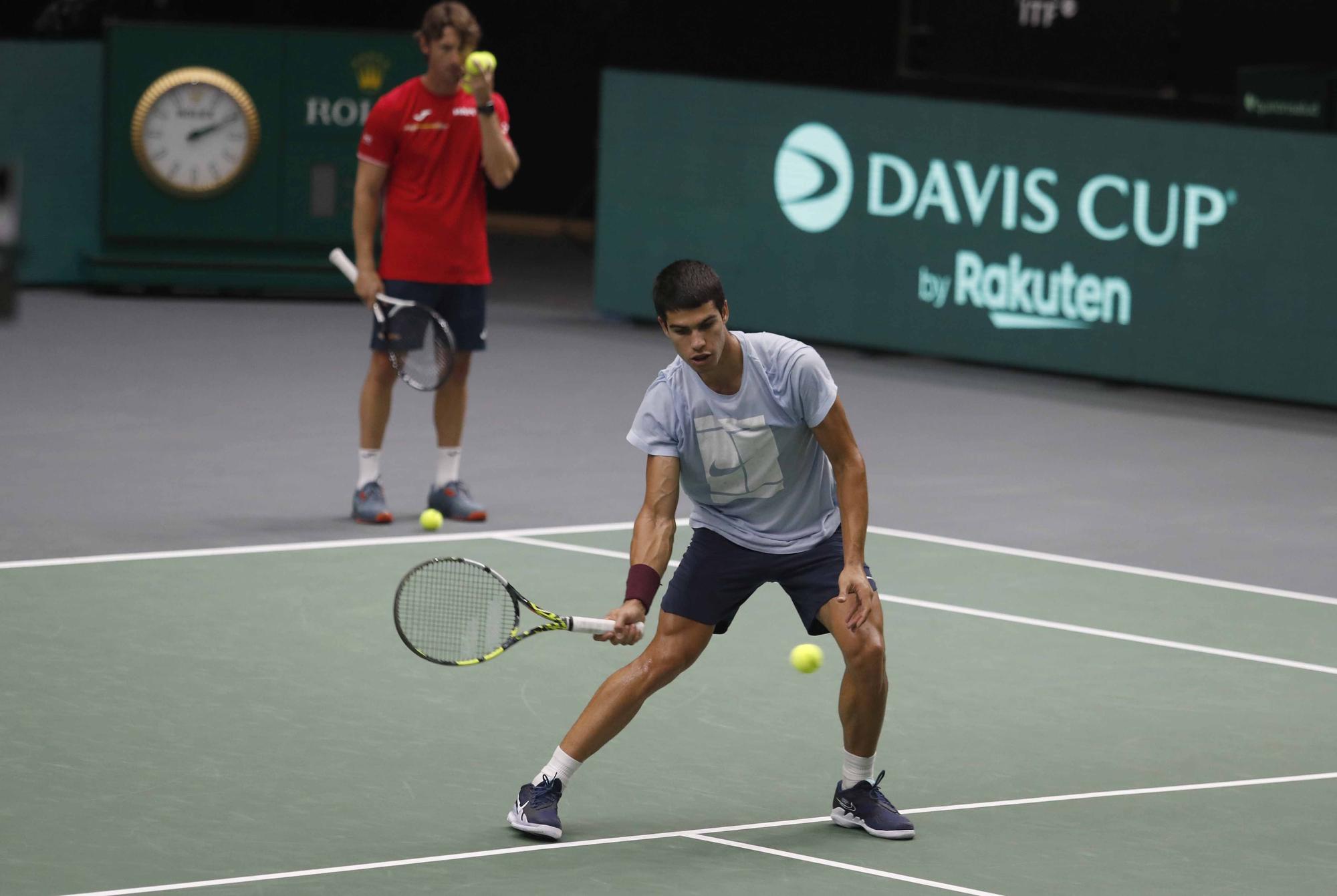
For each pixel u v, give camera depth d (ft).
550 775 29.04
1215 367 69.05
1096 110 94.32
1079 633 41.37
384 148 49.32
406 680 36.88
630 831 29.53
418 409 65.16
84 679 36.32
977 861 28.58
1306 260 66.80
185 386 67.87
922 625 41.68
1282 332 67.62
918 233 74.13
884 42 107.34
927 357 77.05
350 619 40.81
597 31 110.93
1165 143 68.80
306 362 73.15
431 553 46.55
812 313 76.95
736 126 77.56
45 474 54.29
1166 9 90.74
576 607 41.93
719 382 28.37
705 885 27.35
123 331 78.38
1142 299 69.97
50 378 68.23
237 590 42.83
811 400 28.32
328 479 54.80
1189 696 37.24
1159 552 49.14
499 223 113.29
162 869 27.45
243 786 31.04
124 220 85.51
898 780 32.22
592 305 88.79
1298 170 66.44
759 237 77.77
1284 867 28.60
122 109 84.84
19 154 85.15
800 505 29.25
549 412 65.41
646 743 33.68
